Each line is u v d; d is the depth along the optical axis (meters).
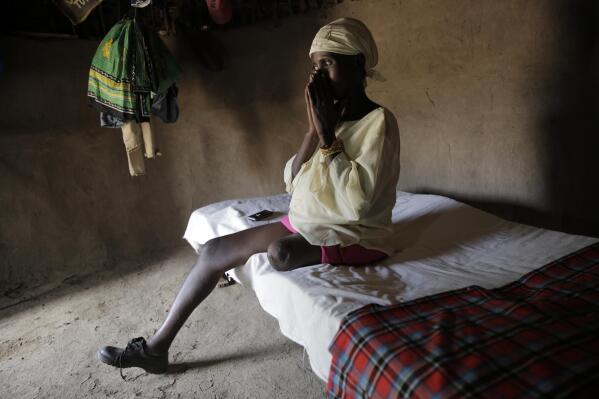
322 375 1.54
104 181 3.35
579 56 2.50
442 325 1.34
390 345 1.28
